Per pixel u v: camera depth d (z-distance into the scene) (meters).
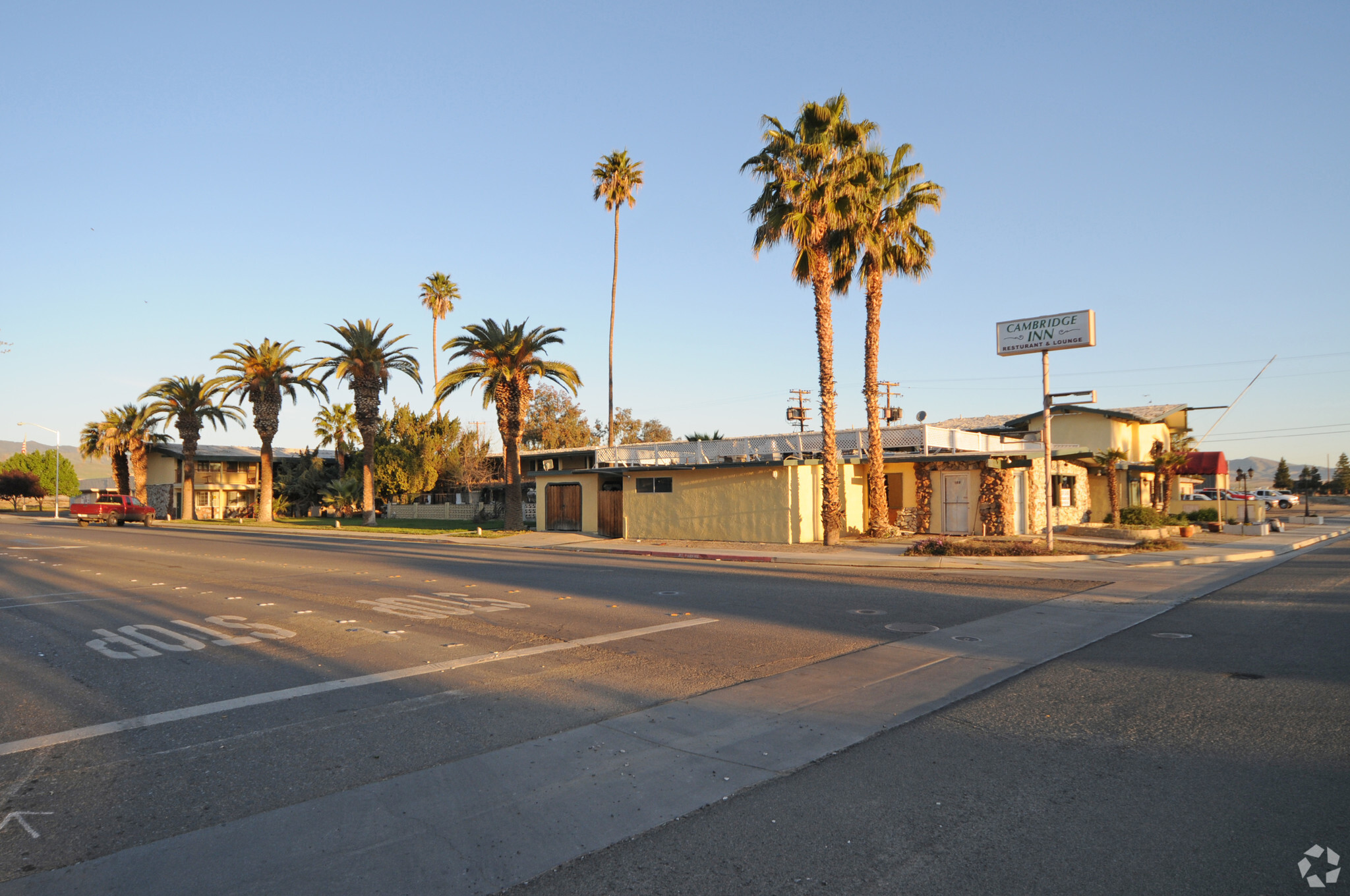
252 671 8.67
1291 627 10.84
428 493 61.78
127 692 7.86
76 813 4.97
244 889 4.02
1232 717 6.59
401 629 11.09
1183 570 18.75
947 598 14.02
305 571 19.22
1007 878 3.98
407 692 7.75
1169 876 3.96
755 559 22.83
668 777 5.51
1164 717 6.65
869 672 8.48
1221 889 3.83
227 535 37.72
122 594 15.09
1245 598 13.85
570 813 4.93
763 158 25.89
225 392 53.38
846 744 6.16
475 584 16.27
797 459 27.59
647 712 7.06
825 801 5.04
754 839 4.52
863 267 27.72
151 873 4.19
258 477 75.06
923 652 9.44
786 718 6.86
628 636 10.49
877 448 27.47
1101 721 6.60
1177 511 40.66
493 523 49.41
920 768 5.59
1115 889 3.85
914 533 29.20
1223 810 4.74
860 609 12.68
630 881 4.06
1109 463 28.23
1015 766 5.58
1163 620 11.63
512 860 4.32
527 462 55.28
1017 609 12.68
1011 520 27.20
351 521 54.69
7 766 5.82
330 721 6.83
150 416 59.47
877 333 27.36
